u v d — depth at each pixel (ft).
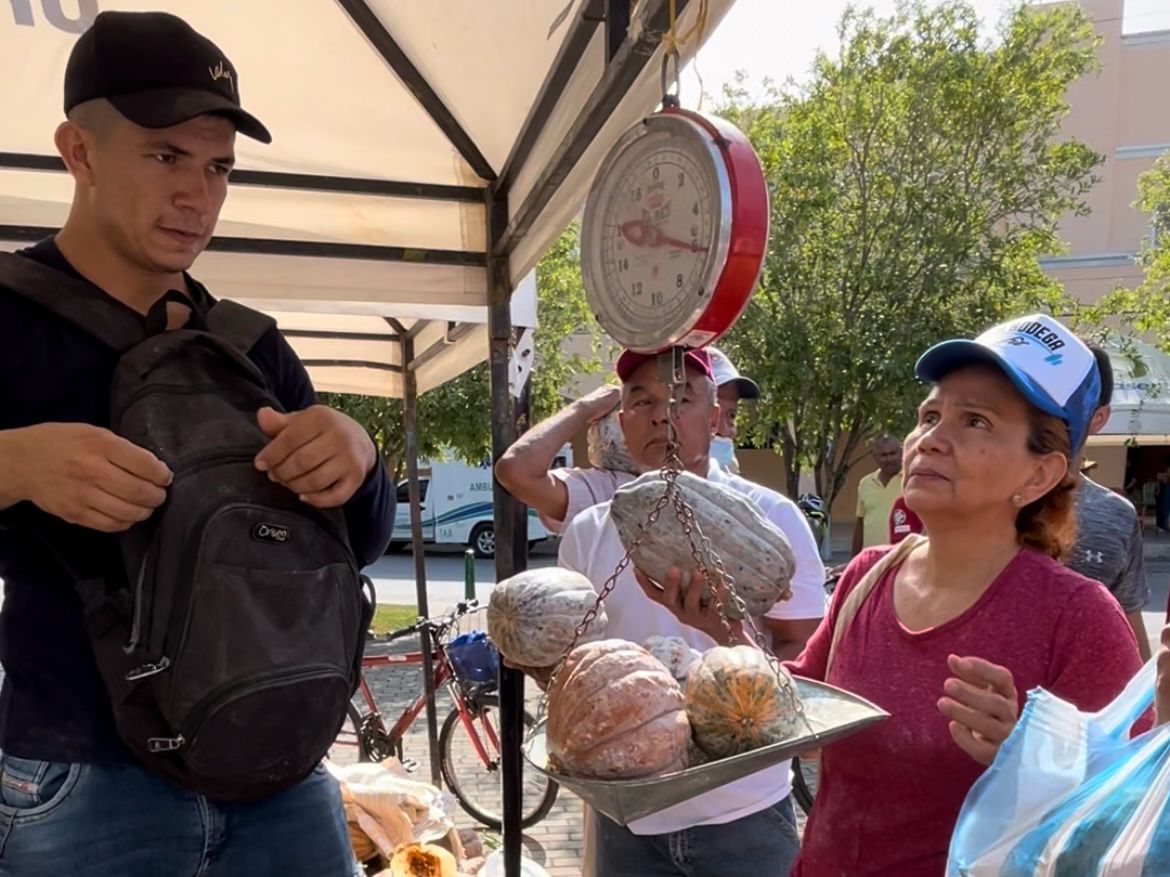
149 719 5.17
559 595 7.06
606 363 63.10
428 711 20.62
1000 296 40.19
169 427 5.41
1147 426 48.06
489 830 20.10
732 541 6.59
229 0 9.14
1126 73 77.36
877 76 39.40
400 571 59.21
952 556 6.70
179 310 6.12
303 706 5.17
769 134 41.27
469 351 18.12
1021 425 6.39
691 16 5.60
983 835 4.74
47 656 5.51
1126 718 5.05
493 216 12.51
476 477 67.72
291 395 6.77
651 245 5.87
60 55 9.72
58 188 12.61
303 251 13.42
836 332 38.68
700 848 8.80
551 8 7.53
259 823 5.94
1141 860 4.13
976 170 40.70
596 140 7.67
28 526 5.41
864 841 6.52
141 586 5.07
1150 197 56.70
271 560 5.28
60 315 5.55
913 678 6.49
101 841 5.47
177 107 5.40
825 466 41.70
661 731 5.28
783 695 5.53
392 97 10.79
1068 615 6.06
